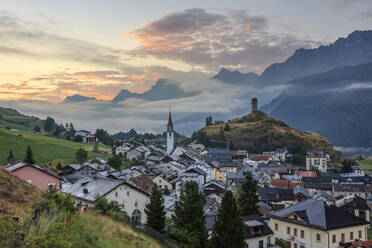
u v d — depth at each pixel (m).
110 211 40.84
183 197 49.34
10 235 17.66
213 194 103.69
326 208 57.94
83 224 27.44
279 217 60.38
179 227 47.22
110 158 165.88
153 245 32.81
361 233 56.34
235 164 193.25
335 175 172.25
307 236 55.38
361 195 137.25
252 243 54.12
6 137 186.88
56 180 58.91
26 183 33.94
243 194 73.50
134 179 102.00
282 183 148.25
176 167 160.25
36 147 180.50
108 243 26.70
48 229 19.19
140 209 58.97
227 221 47.00
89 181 64.50
